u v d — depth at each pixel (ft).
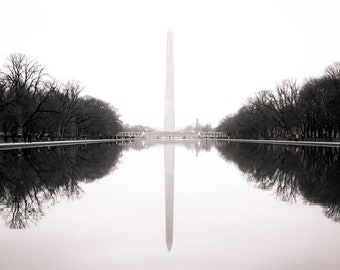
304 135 342.23
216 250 41.24
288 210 60.54
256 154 187.01
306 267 36.09
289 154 180.65
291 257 38.83
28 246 42.39
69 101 336.29
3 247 41.98
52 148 226.79
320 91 301.63
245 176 100.99
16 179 92.68
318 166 122.62
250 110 453.17
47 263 37.17
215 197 71.72
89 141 364.17
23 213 58.03
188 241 44.62
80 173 106.11
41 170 111.24
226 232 48.34
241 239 45.24
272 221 53.62
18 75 253.24
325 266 36.27
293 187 82.28
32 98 257.34
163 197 71.41
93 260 38.17
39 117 268.82
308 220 53.98
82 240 44.78
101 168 119.65
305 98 314.55
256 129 460.55
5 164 124.16
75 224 51.83
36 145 255.70
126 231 48.62
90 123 399.44
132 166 127.13
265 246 42.55
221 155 183.52
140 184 86.89
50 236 46.29
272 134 445.78
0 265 36.47
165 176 101.24
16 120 245.04
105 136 486.79
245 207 63.05
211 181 91.91
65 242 43.93
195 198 70.64
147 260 38.37
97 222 52.95
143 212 59.26
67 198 69.87
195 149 249.96
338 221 53.42
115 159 155.63
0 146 209.87
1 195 72.13
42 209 60.85
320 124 310.45
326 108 281.33
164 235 46.91
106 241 44.47
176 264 37.24
